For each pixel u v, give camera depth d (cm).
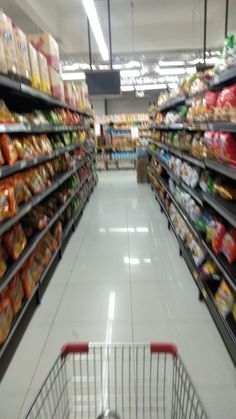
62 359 131
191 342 224
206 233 272
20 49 218
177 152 387
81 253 395
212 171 270
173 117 439
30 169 278
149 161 896
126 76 1169
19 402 177
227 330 203
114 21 778
